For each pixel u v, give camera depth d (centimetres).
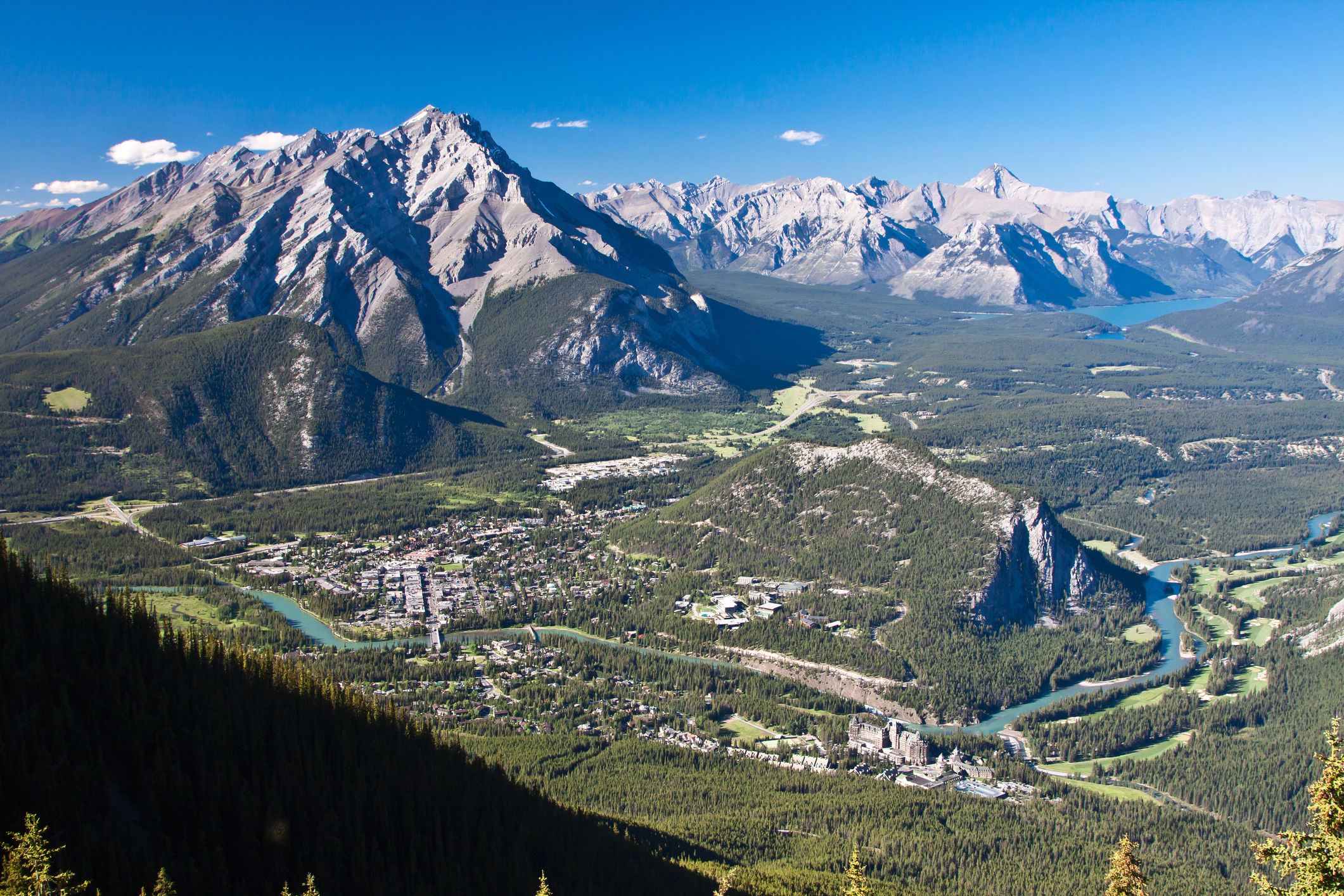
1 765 17525
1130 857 16138
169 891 16162
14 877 14550
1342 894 11644
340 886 19050
